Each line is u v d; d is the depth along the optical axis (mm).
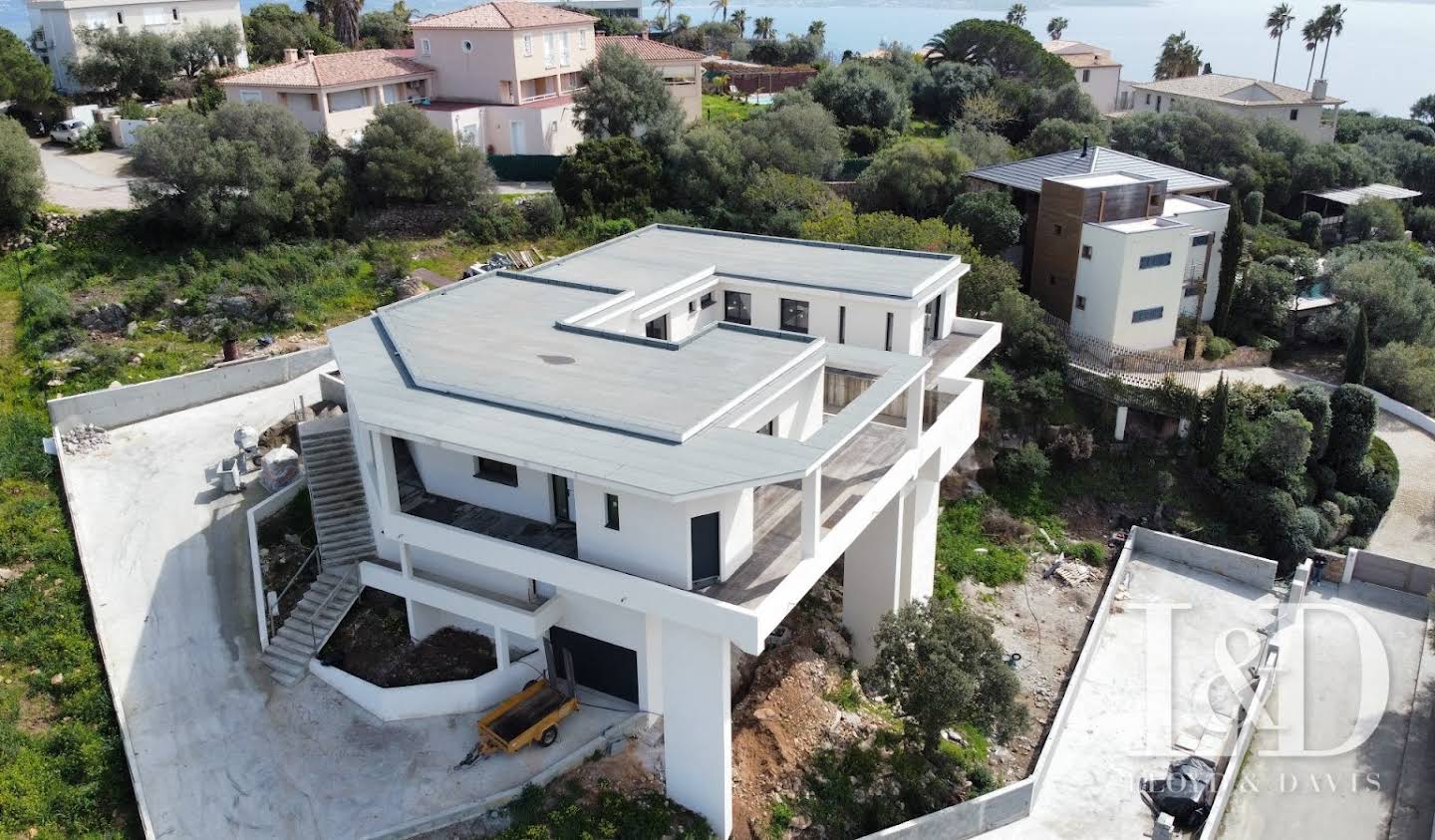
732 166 58156
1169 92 88625
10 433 34625
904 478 27406
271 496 32125
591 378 25219
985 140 67438
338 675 26234
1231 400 44156
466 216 53188
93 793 23250
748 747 25781
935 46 94500
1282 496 40344
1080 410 44969
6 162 44531
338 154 53375
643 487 19875
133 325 42250
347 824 22438
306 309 45156
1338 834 25781
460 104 63906
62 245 46062
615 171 56156
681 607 21000
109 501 32812
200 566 30094
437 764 24078
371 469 26984
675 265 35750
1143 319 49781
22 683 25844
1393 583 37125
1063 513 41656
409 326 29281
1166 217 51156
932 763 26422
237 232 48406
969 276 46688
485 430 22531
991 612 35438
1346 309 53656
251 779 23703
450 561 26297
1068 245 51125
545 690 25297
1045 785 27125
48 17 70062
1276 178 71750
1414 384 49594
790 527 24906
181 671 26719
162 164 46469
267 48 81500
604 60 62469
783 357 26562
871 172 61188
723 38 122688
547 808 22891
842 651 31062
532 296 32000
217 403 39281
